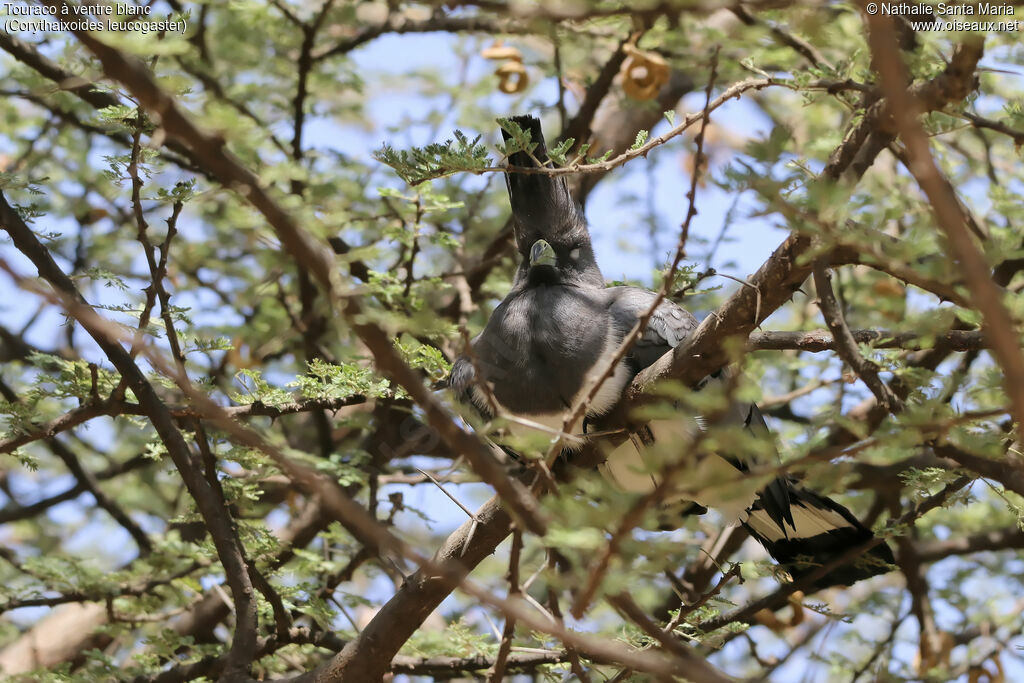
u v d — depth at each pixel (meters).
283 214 4.82
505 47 12.05
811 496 10.57
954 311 5.67
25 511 12.96
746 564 10.47
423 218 11.44
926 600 11.90
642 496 5.01
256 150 11.30
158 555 11.38
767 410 13.73
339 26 13.30
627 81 9.83
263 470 10.64
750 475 5.00
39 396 8.70
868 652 12.55
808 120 13.88
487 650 9.39
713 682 5.09
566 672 9.41
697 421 7.85
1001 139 12.86
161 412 8.59
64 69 10.36
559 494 5.71
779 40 8.52
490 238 14.14
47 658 12.91
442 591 8.28
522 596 6.46
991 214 12.27
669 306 9.80
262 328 13.94
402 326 5.44
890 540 10.57
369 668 8.42
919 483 8.45
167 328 8.44
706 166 10.55
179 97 6.29
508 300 10.24
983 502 13.02
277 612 9.34
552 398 9.59
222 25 13.56
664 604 11.78
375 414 12.33
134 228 13.97
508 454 9.81
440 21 12.50
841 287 13.01
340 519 10.41
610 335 9.52
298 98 12.38
